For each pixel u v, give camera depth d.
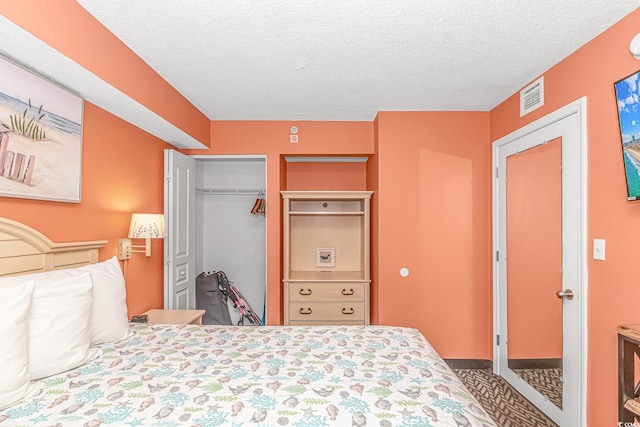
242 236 4.30
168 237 3.10
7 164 1.57
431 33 1.94
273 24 1.84
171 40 2.01
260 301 4.29
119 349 1.84
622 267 1.78
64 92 1.91
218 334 2.14
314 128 3.62
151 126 2.75
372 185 3.71
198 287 3.97
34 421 1.15
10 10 1.29
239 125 3.61
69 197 1.96
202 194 4.27
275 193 3.61
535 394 2.54
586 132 2.02
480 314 3.24
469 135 3.28
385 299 3.25
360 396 1.35
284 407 1.27
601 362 1.91
